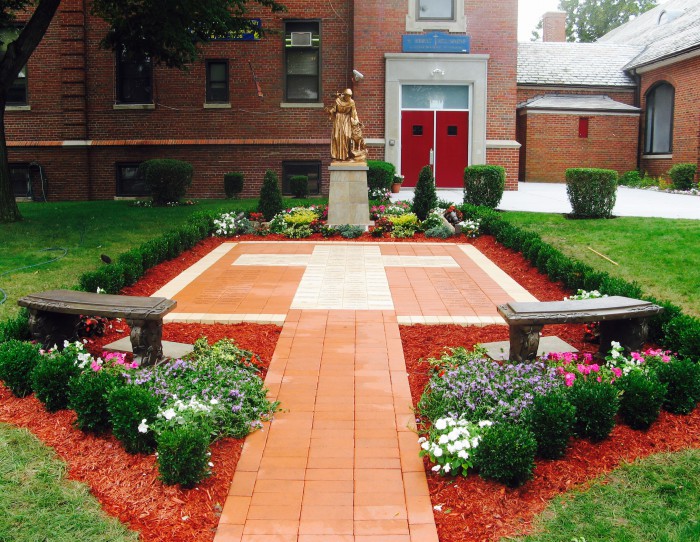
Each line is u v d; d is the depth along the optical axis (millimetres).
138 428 4832
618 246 11344
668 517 4227
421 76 21531
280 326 8008
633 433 5250
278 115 22125
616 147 27266
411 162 22172
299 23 21953
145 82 22219
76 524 4199
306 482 4656
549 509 4355
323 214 15602
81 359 5891
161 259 11156
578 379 5395
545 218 14055
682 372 5555
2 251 11789
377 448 5090
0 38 15594
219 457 4941
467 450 4656
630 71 27609
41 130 22172
